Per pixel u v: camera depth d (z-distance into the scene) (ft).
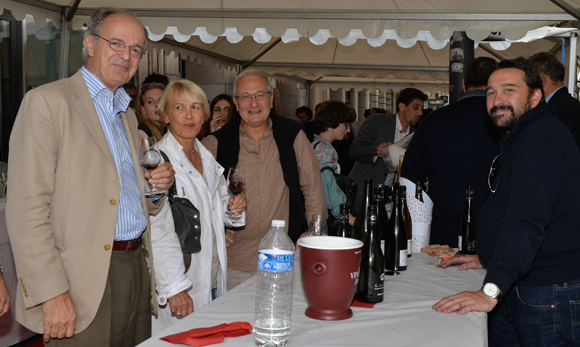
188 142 7.63
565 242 5.73
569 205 5.61
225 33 16.52
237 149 8.73
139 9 14.11
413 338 4.15
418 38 16.22
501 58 21.50
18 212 4.84
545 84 10.66
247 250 8.80
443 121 8.62
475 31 13.33
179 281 6.41
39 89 5.11
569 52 17.21
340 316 4.57
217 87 28.89
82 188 5.17
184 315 6.47
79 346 5.34
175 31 16.15
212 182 7.81
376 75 25.31
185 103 7.38
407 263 6.99
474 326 4.46
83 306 5.21
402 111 15.99
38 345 10.84
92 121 5.32
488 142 8.27
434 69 25.17
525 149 5.43
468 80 8.73
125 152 5.90
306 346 3.93
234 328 4.18
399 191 6.64
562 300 5.83
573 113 10.21
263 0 14.10
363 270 5.12
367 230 5.20
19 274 4.91
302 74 25.41
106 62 5.46
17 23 17.11
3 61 16.81
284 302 4.66
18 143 4.98
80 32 20.08
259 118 8.52
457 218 8.50
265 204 8.70
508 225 5.24
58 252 5.07
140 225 5.82
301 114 26.48
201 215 7.30
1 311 5.67
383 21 13.79
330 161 10.80
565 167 5.46
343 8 14.01
